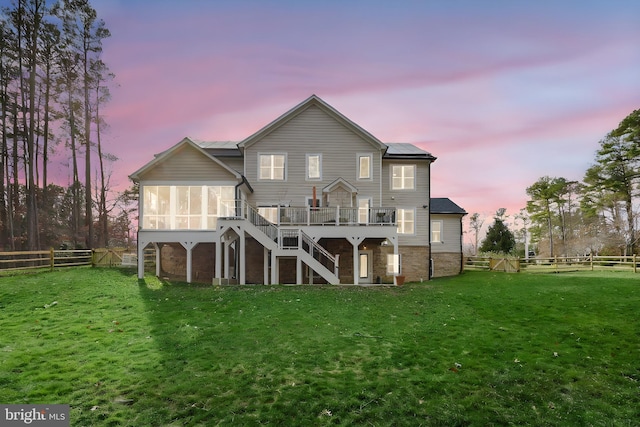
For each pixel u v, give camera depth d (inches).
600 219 1596.9
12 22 1072.2
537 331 363.9
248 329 361.1
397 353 298.5
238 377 248.1
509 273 967.6
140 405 208.4
